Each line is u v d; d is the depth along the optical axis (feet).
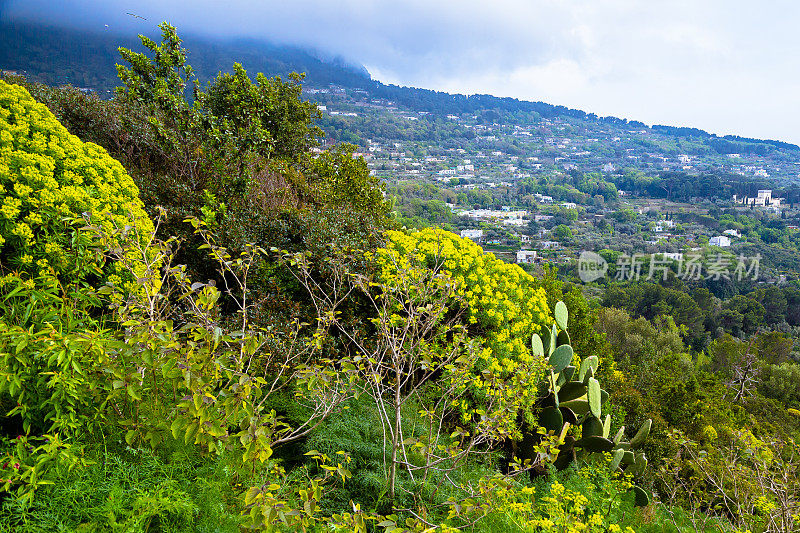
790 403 88.99
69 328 7.76
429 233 18.40
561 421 17.17
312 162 35.24
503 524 11.00
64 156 10.38
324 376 10.03
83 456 6.97
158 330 7.29
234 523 7.22
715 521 17.74
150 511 6.34
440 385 14.74
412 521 8.83
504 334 16.25
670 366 43.47
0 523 5.78
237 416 7.43
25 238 8.78
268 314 14.23
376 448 11.45
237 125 32.40
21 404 6.88
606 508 15.71
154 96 26.55
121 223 9.71
